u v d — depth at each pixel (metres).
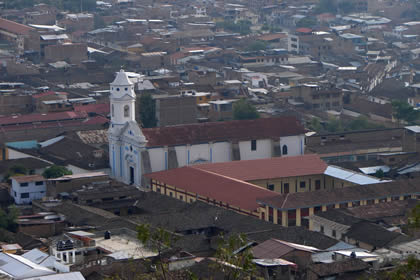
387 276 160.50
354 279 177.25
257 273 174.00
